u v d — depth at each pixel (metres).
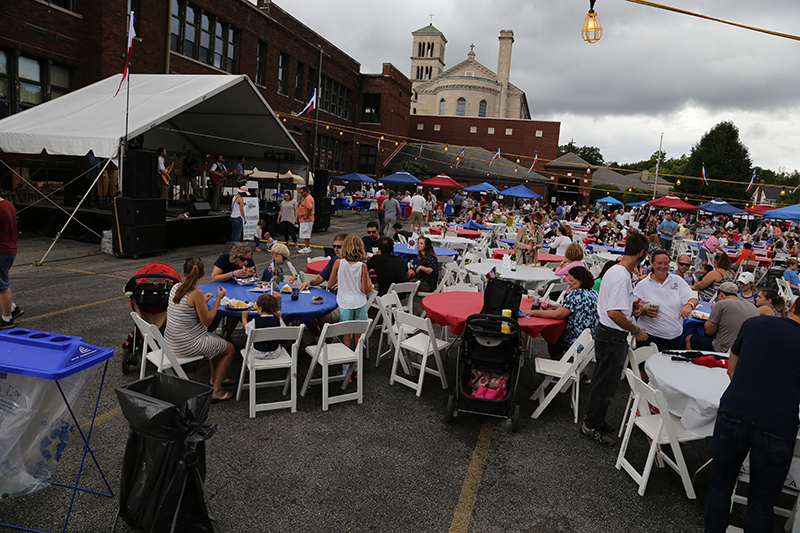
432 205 31.38
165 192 15.75
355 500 3.80
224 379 5.72
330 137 36.53
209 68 23.39
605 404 4.79
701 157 59.41
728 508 3.27
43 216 14.95
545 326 5.38
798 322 3.10
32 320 7.32
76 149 12.14
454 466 4.35
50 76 16.81
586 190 51.03
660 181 60.31
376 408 5.40
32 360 3.12
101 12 17.31
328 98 36.06
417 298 10.20
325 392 5.22
